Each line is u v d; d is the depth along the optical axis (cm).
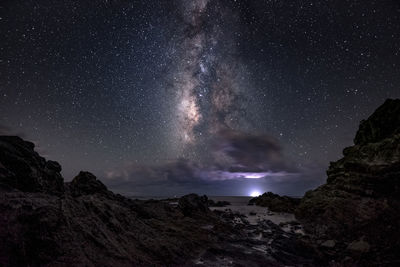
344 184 1777
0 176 1054
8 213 796
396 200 1406
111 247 913
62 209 972
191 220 1880
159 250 1045
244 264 1038
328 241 1269
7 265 650
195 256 1118
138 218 1400
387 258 1050
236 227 1806
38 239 742
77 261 742
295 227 1780
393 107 1928
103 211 1162
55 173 1507
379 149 1700
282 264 1078
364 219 1389
